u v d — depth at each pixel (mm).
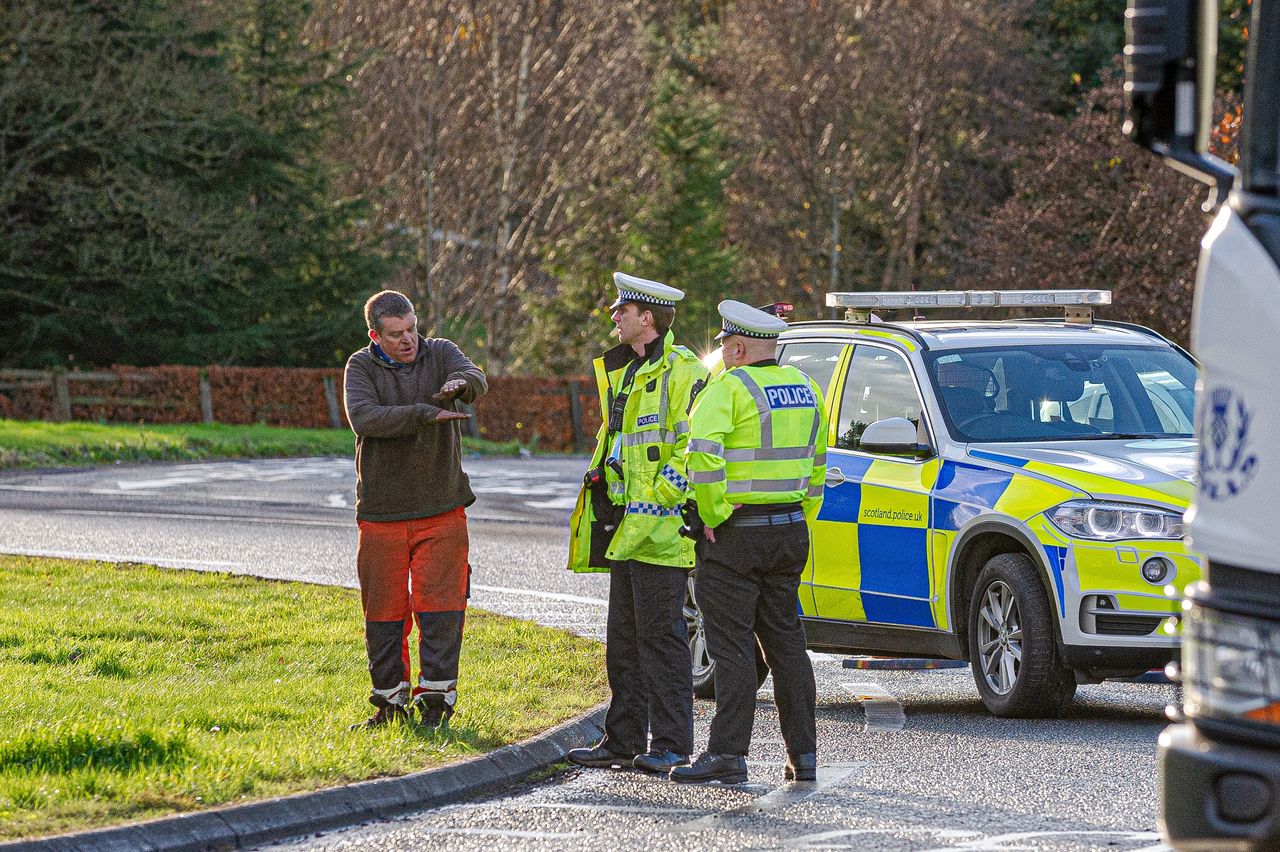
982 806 20516
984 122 145125
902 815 20078
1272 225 12867
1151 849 18078
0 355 114312
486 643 32625
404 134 144125
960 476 27672
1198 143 13594
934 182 145750
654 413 22859
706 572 22094
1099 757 23562
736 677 22125
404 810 20859
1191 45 13492
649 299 22938
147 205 109812
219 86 115250
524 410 123438
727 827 19625
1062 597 25641
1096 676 25906
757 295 151625
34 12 107188
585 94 149375
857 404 30141
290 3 122875
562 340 153750
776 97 146875
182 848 18391
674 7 179250
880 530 28750
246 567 44219
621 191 147875
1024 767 22891
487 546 52156
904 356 29734
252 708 24656
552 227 151875
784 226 152000
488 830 19688
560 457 111250
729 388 21609
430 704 24203
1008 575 26500
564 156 151000
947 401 28812
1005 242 108562
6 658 28516
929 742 24984
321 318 122500
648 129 148625
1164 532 25141
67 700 24453
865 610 29094
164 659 29094
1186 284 99000
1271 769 12328
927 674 33312
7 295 112438
